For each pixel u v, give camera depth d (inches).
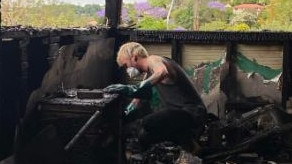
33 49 159.0
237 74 262.5
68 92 175.5
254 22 361.7
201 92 265.4
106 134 165.5
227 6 384.5
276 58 256.8
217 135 204.1
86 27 218.7
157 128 187.0
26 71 148.4
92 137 154.2
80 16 266.2
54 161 152.8
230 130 211.9
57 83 180.4
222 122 224.8
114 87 170.9
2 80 139.9
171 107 188.5
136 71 194.1
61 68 183.2
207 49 263.4
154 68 182.9
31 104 156.9
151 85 176.9
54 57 170.9
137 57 189.6
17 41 145.8
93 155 156.6
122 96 174.1
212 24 353.4
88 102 155.1
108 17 260.8
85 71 215.3
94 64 227.6
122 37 265.3
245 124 215.2
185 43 265.6
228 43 257.4
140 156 186.5
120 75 265.3
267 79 259.6
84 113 152.1
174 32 261.4
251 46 258.8
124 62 191.6
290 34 247.8
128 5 353.7
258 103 254.4
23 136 154.1
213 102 262.8
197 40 261.4
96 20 263.4
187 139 191.6
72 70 196.7
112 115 168.4
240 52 260.7
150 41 265.4
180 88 192.7
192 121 188.1
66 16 249.0
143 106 200.4
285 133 205.5
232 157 195.0
